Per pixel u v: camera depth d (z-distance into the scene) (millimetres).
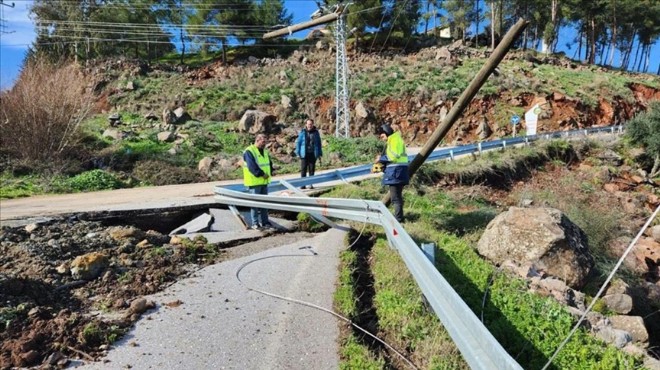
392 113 34875
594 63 65562
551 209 8492
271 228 9805
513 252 7973
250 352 4680
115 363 4508
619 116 37562
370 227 9070
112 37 55969
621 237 13227
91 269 6727
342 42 28875
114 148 22812
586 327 6035
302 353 4656
